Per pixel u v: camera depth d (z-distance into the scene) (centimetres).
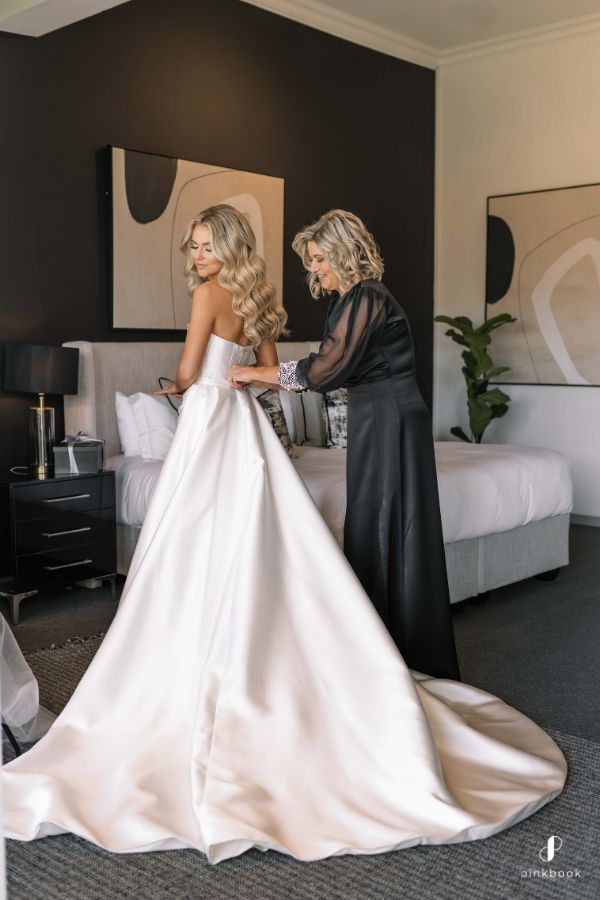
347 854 234
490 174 723
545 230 693
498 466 474
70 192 506
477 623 447
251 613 271
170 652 284
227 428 308
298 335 648
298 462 485
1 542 438
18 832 240
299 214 640
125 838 234
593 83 662
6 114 475
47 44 489
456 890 220
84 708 275
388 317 313
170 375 535
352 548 334
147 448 490
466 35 693
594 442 684
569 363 691
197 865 230
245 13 591
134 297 536
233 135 591
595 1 623
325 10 632
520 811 249
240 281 315
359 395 329
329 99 655
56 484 441
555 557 518
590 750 300
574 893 219
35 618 439
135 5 528
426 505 325
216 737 253
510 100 705
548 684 364
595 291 672
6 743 301
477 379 699
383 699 262
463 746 278
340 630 276
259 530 285
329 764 255
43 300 498
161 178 542
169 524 294
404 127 717
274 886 221
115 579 476
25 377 452
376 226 701
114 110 522
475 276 741
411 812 242
